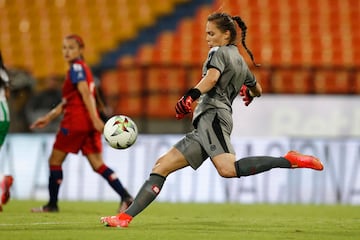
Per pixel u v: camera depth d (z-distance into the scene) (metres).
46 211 35.81
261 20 70.81
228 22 24.81
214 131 24.44
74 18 77.06
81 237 22.64
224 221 30.17
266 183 50.56
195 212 38.47
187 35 71.50
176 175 51.44
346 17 70.69
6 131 32.16
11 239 22.17
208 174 51.09
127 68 58.31
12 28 77.94
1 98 31.83
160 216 33.81
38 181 52.44
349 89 61.00
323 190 50.31
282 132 55.88
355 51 67.31
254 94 27.11
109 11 76.50
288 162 24.11
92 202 47.16
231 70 24.48
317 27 69.81
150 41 71.94
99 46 72.75
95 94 36.06
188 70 60.50
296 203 49.44
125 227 25.45
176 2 75.25
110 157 52.56
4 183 32.53
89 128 35.38
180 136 52.28
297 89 62.50
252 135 56.03
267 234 24.48
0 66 31.88
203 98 24.91
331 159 50.66
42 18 78.06
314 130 55.75
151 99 63.28
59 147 35.44
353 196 50.25
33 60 73.94
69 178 52.19
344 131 55.53
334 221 30.67
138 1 76.50
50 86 60.66
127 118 25.88
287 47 67.88
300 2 72.38
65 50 35.09
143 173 52.12
